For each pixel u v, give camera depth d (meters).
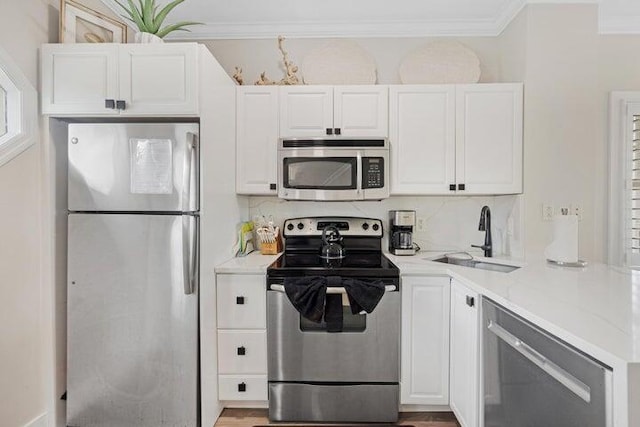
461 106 2.37
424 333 2.04
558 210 2.31
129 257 1.86
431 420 2.05
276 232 2.59
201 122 1.86
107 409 1.90
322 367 2.02
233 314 2.06
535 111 2.30
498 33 2.67
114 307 1.88
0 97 1.72
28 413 1.79
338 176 2.36
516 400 1.28
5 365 1.67
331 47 2.72
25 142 1.75
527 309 1.18
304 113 2.41
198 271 1.88
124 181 1.85
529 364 1.19
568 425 0.99
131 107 1.84
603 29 2.59
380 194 2.37
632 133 2.57
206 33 2.74
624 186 2.57
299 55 2.75
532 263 2.13
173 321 1.86
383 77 2.73
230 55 2.77
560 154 2.31
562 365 1.01
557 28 2.29
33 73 1.79
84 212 1.88
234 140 2.40
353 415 2.02
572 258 2.04
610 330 0.98
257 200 2.76
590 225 2.30
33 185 1.81
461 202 2.73
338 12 2.53
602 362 0.87
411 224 2.53
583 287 1.51
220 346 2.07
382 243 2.74
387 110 2.39
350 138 2.35
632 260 2.56
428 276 2.04
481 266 2.39
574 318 1.08
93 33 2.04
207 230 1.94
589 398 0.90
